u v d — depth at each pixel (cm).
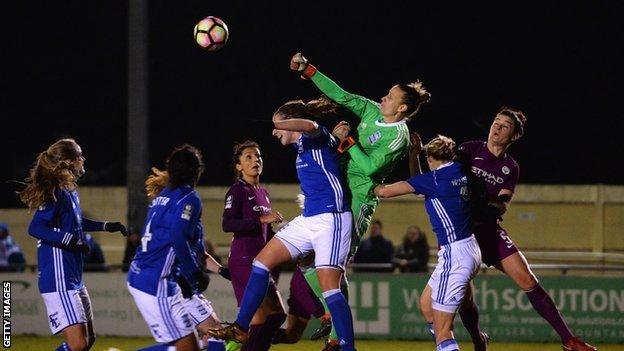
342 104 3294
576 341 3512
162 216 2923
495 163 3559
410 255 5816
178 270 2975
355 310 5278
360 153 3145
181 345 2961
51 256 3153
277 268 3516
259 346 3425
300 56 3281
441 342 3288
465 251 3291
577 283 5169
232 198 3553
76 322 3145
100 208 8506
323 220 3070
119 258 8438
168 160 2972
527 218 8106
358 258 5797
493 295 5197
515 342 5166
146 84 6131
